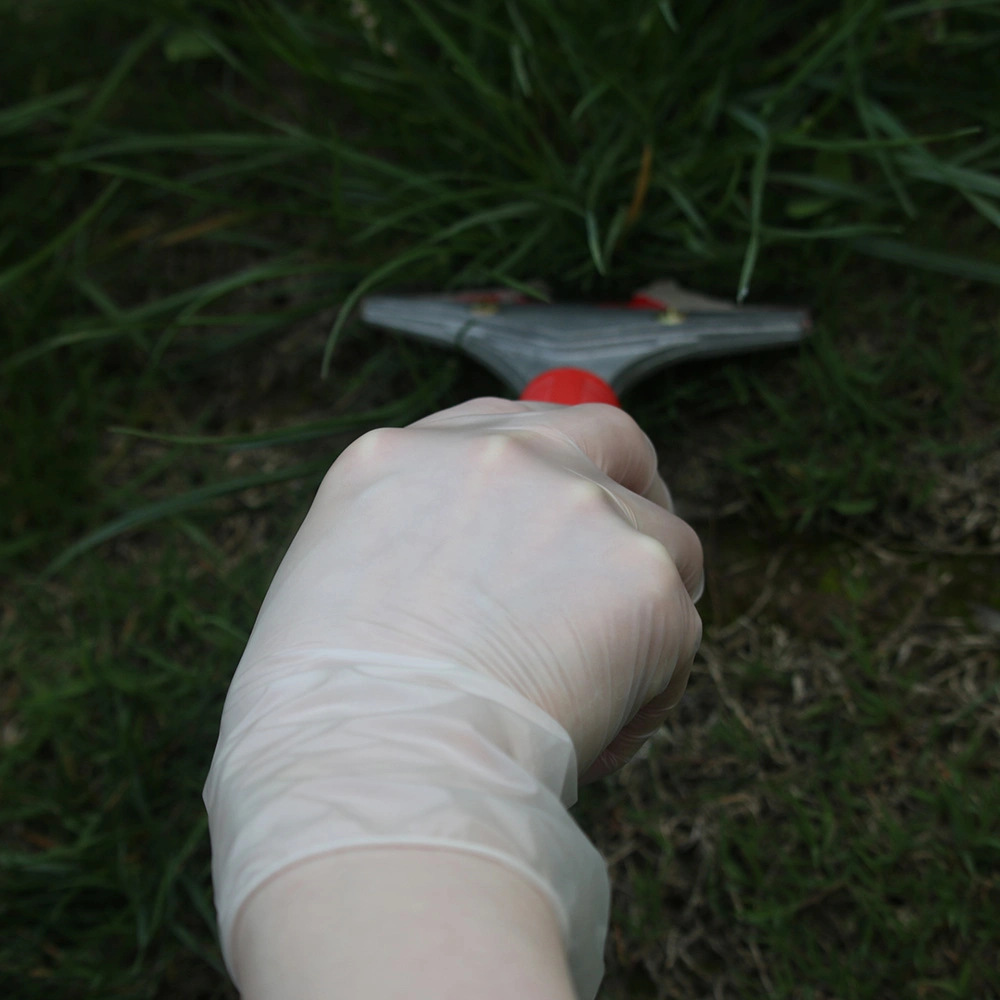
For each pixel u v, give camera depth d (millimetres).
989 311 820
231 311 945
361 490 517
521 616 486
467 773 448
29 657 853
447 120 883
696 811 736
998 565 761
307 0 992
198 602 838
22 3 1088
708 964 714
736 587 777
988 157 849
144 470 902
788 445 793
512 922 392
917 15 876
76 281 949
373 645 479
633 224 833
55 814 798
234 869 433
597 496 509
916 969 694
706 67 873
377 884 393
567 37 843
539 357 753
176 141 909
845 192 818
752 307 794
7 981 761
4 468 906
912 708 737
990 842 693
